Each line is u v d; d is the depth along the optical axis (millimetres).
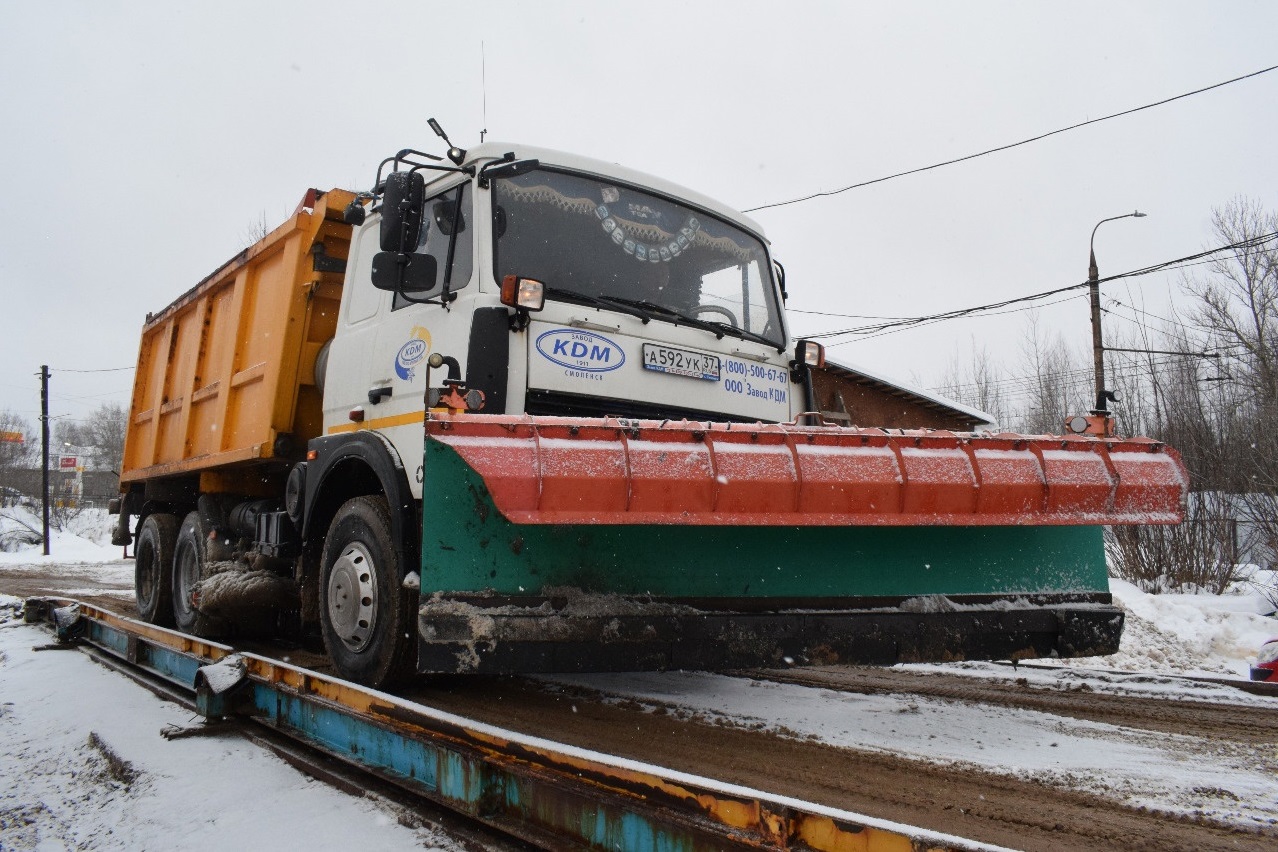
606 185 4984
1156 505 3975
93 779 4133
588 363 4398
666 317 4770
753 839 2223
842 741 4145
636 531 3834
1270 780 3518
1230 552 14461
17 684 6508
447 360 4250
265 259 6898
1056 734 4289
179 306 8625
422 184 4430
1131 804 3230
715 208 5453
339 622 4746
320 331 6406
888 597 4051
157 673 6047
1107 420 4285
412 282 4422
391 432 4793
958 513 3688
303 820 3301
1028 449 3885
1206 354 18578
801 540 4008
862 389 9805
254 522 6816
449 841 2969
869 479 3549
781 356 5359
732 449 3465
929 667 6402
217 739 4535
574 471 3236
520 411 4168
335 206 6156
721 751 3965
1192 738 4207
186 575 7848
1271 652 6582
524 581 3666
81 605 8180
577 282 4660
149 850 3160
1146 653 8938
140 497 9844
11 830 3623
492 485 3148
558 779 2758
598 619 3656
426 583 3555
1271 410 15820
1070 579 4367
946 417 10555
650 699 5121
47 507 35219
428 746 3277
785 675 6004
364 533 4660
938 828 2967
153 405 9336
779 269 5781
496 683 5543
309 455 5438
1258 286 21250
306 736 4184
